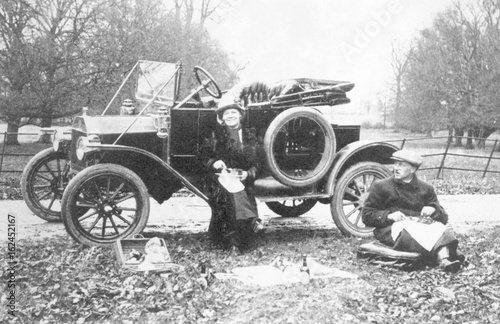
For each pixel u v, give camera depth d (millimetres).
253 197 7312
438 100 25266
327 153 7766
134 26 17344
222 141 7305
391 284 5793
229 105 7180
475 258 6930
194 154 7500
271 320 4793
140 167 7496
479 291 5559
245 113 7590
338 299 5312
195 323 4734
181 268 6055
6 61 18172
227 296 5348
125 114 8266
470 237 8227
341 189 7980
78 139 7230
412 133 27625
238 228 7082
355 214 9898
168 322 4727
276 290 5547
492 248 7562
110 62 17312
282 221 9406
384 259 6504
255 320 4777
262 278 5945
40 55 18047
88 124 7336
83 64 18141
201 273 5836
